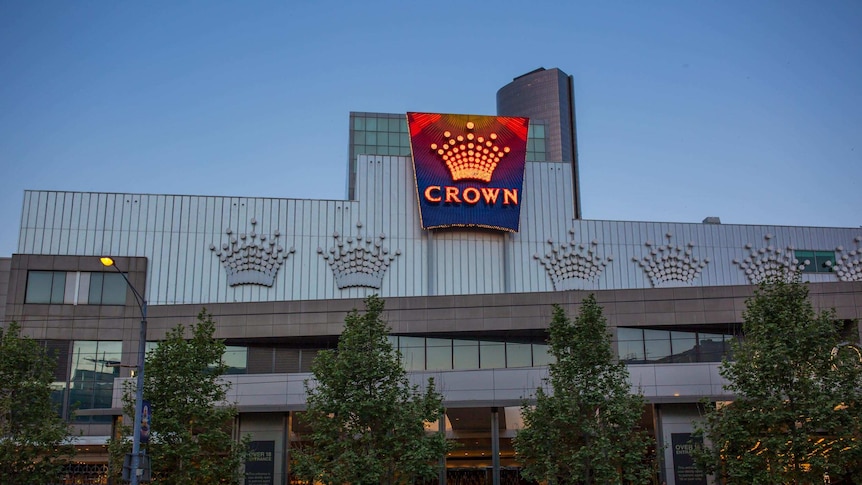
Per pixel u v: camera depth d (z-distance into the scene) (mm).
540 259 71750
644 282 72312
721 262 73562
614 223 73375
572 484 41156
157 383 42750
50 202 69375
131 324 65812
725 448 41344
